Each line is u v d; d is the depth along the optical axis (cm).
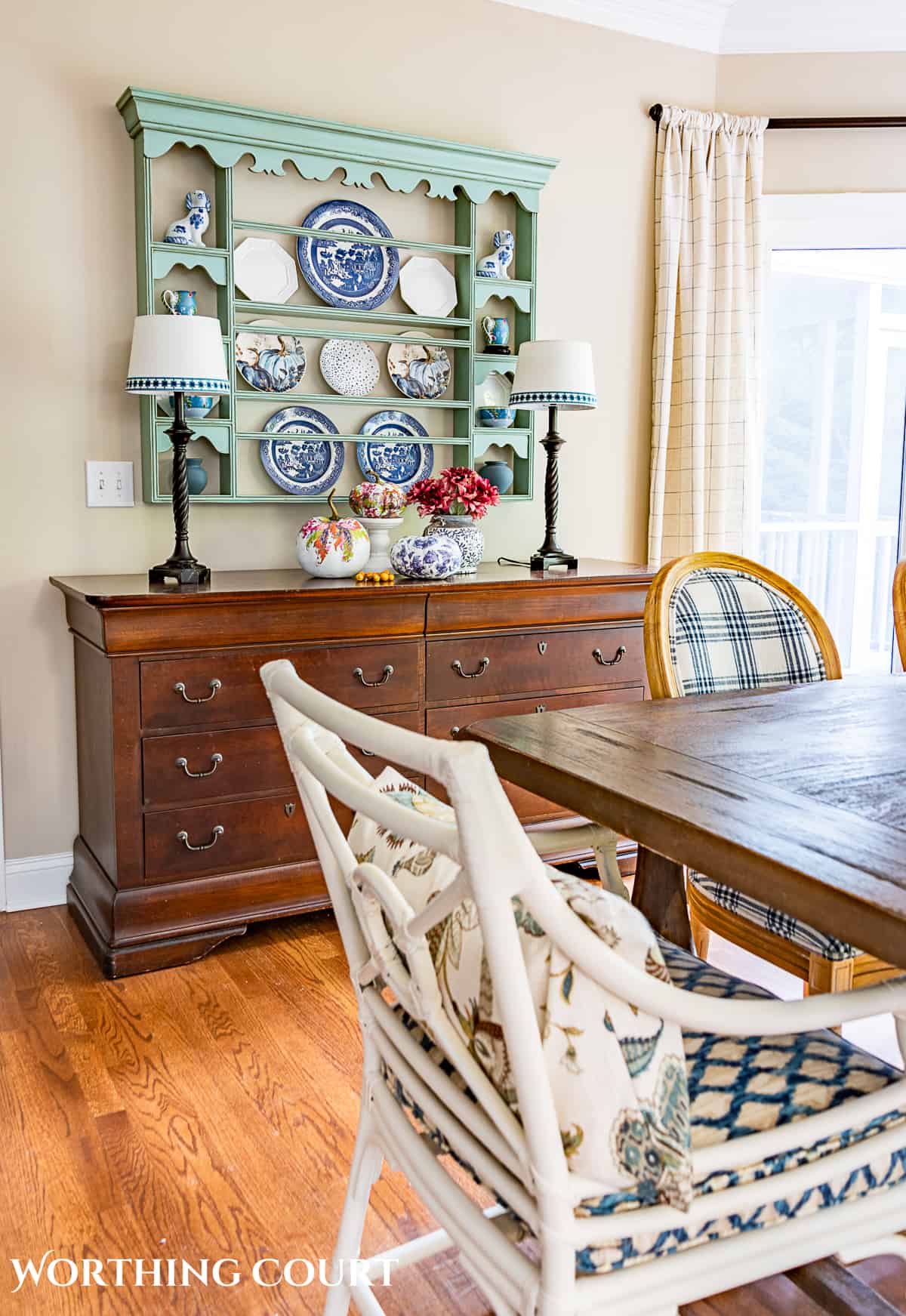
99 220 274
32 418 272
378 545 296
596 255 349
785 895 96
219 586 253
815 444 421
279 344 300
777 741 143
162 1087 196
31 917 278
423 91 314
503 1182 92
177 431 256
